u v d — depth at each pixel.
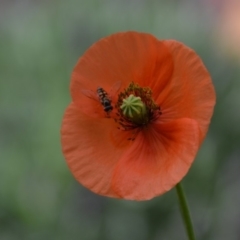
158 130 0.44
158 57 0.44
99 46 0.45
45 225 0.66
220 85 0.66
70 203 0.69
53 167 0.68
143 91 0.45
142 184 0.43
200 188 0.65
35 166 0.68
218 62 0.67
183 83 0.44
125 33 0.45
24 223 0.66
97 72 0.45
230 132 0.65
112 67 0.45
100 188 0.44
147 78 0.45
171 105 0.44
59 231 0.66
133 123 0.45
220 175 0.66
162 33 0.70
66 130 0.45
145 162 0.44
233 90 0.66
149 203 0.64
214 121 0.65
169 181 0.42
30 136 0.70
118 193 0.43
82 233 0.66
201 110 0.43
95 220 0.67
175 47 0.44
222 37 0.68
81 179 0.44
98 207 0.69
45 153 0.69
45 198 0.67
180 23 0.71
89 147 0.45
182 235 0.66
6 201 0.66
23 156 0.69
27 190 0.67
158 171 0.43
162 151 0.44
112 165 0.44
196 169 0.64
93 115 0.45
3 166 0.68
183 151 0.43
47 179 0.68
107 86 0.45
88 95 0.45
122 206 0.65
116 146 0.45
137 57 0.45
